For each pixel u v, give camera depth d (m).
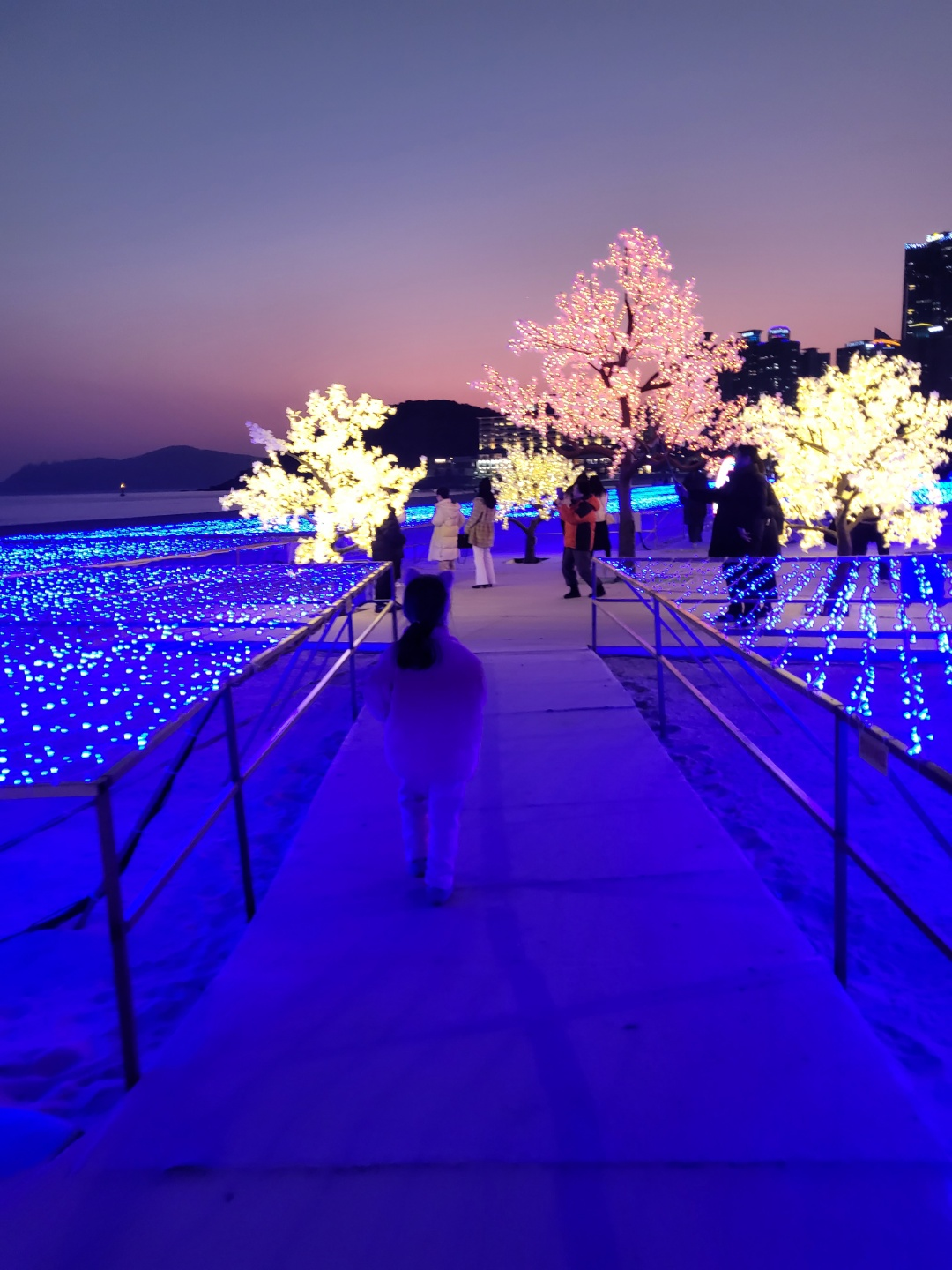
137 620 8.94
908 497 12.27
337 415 15.08
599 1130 2.35
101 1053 3.04
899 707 7.12
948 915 4.05
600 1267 1.92
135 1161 2.28
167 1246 2.01
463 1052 2.71
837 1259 1.92
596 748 5.89
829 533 13.05
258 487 15.16
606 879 3.96
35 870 4.70
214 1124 2.41
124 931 2.62
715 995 3.01
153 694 6.56
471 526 14.91
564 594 14.04
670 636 10.04
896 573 10.97
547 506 19.42
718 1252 1.94
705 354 15.39
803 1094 2.47
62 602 10.23
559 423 15.99
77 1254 1.99
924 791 5.54
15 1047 3.10
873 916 4.07
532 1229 2.02
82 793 2.49
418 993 3.07
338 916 3.67
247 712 7.90
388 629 11.20
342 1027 2.87
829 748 6.40
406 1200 2.12
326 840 4.51
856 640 8.92
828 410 12.44
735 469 9.62
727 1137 2.31
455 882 3.98
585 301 15.14
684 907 3.68
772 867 4.59
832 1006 2.92
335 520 15.13
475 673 3.78
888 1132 2.31
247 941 3.46
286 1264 1.95
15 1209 2.12
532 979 3.14
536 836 4.47
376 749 6.05
